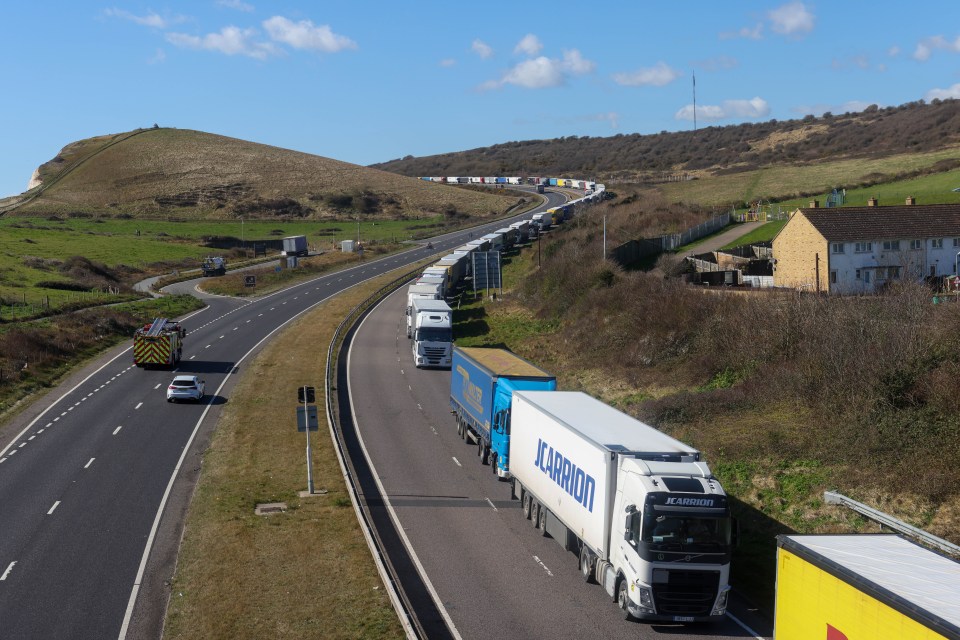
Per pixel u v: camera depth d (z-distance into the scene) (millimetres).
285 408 50625
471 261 102688
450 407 51438
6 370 58094
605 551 23703
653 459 23406
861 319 40625
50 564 27672
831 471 32375
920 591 14625
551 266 83375
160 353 62562
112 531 30844
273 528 30250
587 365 57094
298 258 137750
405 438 44000
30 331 68188
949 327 37250
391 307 91875
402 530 30344
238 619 23094
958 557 25109
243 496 34125
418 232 171625
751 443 35594
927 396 34656
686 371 49000
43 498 34562
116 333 77562
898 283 47906
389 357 67625
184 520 32031
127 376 60562
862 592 15094
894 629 14227
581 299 70750
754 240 88062
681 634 22250
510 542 29188
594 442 24500
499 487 35719
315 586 25156
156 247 150625
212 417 48969
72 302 88625
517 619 22969
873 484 30594
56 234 156375
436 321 63750
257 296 104375
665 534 21781
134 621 23641
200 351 70500
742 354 46531
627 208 122375
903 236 61438
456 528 30594
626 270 79500
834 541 17781
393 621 22656
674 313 54250
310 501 33500
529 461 30906
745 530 29906
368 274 118562
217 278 118625
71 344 69000
